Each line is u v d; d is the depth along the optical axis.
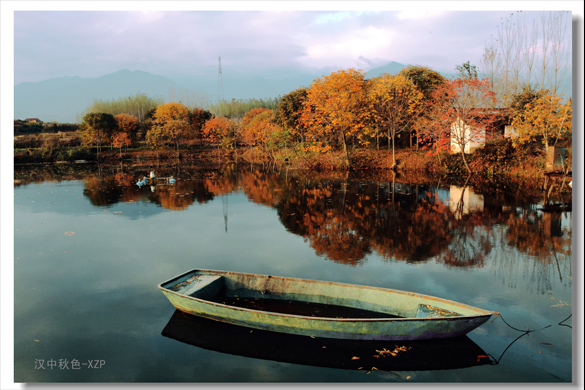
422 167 28.48
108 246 11.62
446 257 10.27
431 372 5.36
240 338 6.29
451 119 25.08
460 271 9.23
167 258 10.43
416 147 31.33
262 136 40.00
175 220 15.08
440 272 9.17
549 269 9.30
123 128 50.19
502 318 6.88
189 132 49.38
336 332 5.95
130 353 5.97
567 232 12.38
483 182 22.86
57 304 7.73
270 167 36.25
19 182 27.41
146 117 60.75
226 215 15.91
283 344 6.10
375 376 5.28
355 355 5.78
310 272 9.23
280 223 14.39
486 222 13.86
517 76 29.38
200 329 6.62
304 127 34.62
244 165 39.50
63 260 10.37
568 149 22.44
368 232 12.87
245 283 7.69
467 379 5.16
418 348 5.91
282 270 9.38
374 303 6.89
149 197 20.58
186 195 21.11
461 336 6.13
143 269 9.64
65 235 12.91
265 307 7.23
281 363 5.61
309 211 16.42
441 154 27.62
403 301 6.67
